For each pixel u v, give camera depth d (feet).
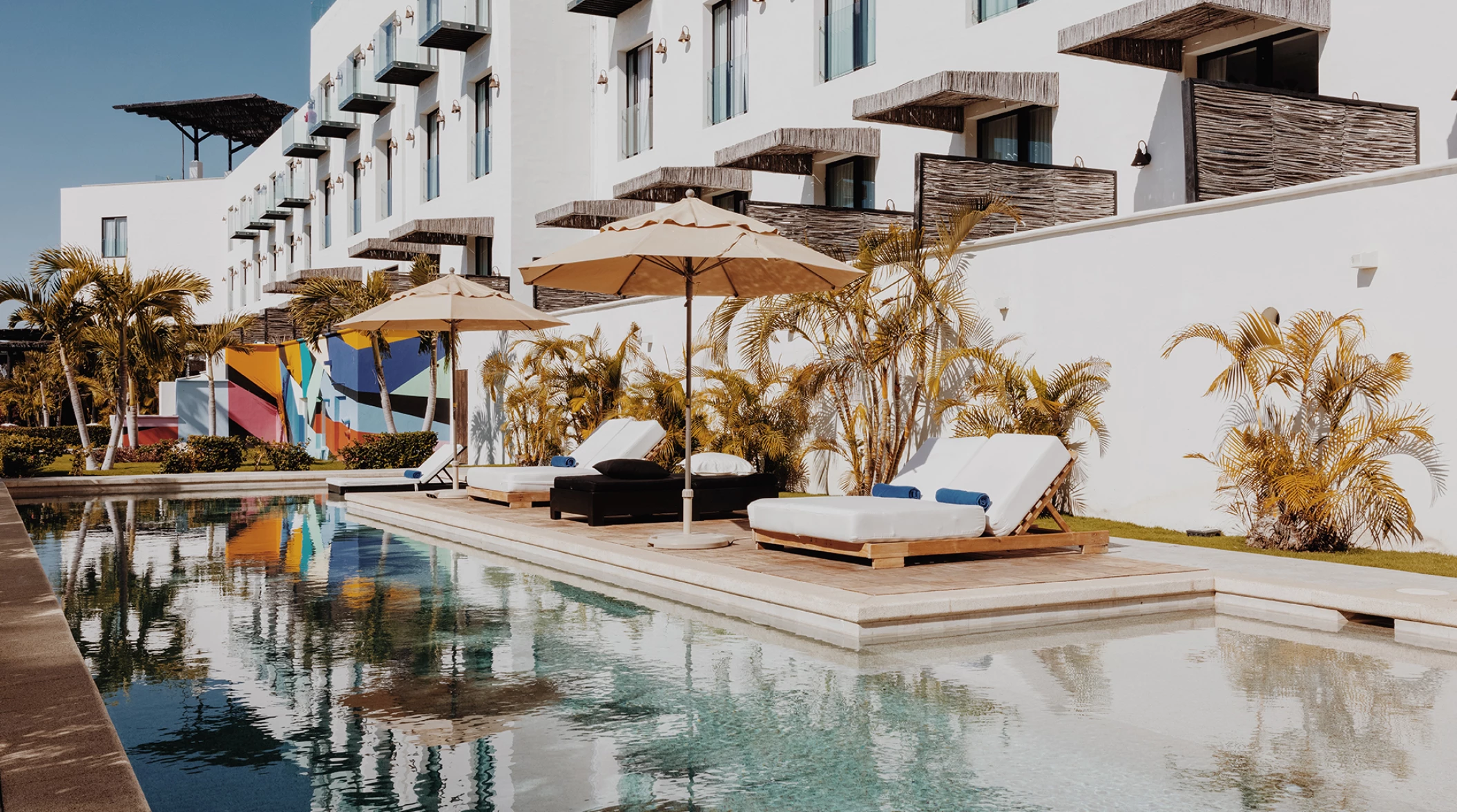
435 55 80.48
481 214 73.82
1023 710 13.50
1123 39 35.76
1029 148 43.11
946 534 22.57
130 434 74.90
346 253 98.99
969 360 35.22
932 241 35.88
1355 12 32.71
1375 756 11.66
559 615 20.17
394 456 62.49
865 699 14.05
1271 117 31.07
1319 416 26.17
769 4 56.03
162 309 59.16
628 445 37.76
